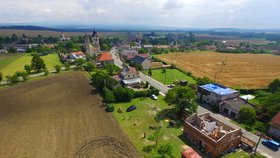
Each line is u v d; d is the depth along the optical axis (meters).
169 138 44.84
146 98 68.25
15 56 148.00
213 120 48.69
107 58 118.62
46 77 90.81
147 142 42.97
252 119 50.91
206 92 65.38
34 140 43.03
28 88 75.69
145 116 55.06
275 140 45.69
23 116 53.50
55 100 64.75
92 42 170.62
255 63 146.12
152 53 180.50
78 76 93.31
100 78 73.44
